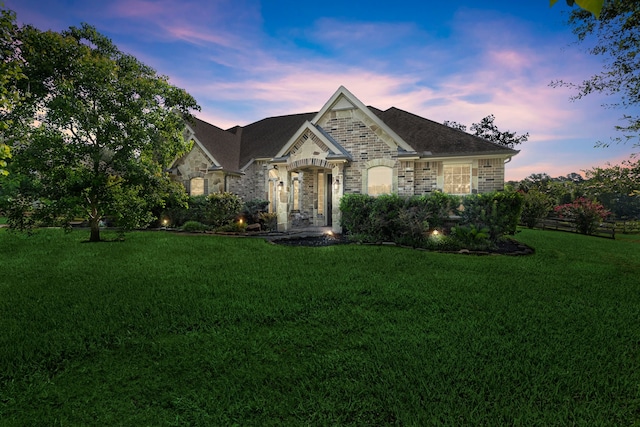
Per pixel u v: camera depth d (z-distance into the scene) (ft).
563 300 19.83
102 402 10.23
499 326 15.65
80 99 42.11
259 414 9.65
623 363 12.23
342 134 56.29
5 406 10.07
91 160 45.52
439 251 36.88
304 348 13.61
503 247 40.96
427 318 16.69
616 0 22.58
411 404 9.89
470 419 9.23
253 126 87.61
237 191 70.44
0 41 29.35
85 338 14.51
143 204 45.85
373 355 12.85
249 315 17.03
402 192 52.21
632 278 25.50
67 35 42.01
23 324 15.99
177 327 15.75
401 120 64.44
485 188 50.67
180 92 49.14
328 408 9.71
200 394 10.57
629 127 24.13
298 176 66.33
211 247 39.17
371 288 21.81
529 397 10.28
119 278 24.72
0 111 33.65
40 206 41.04
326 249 37.50
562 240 52.49
